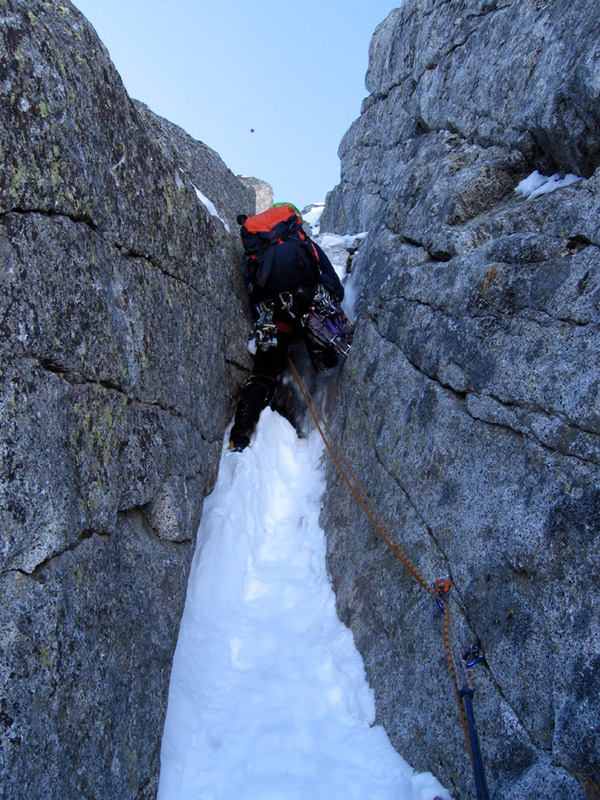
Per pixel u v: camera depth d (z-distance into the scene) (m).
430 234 3.57
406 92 5.65
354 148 6.86
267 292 4.45
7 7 2.02
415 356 3.36
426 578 2.81
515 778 2.12
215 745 2.77
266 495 4.19
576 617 2.06
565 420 2.30
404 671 2.81
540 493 2.32
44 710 1.85
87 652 2.10
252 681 3.07
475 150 3.72
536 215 2.82
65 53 2.30
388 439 3.43
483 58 3.87
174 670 2.95
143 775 2.36
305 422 4.85
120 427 2.51
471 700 2.30
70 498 2.08
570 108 2.80
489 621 2.40
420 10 5.50
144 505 2.81
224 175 5.64
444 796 2.41
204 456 3.64
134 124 2.84
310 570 3.75
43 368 2.05
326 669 3.12
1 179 1.91
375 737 2.80
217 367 3.96
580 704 1.95
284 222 4.52
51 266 2.11
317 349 4.54
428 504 2.94
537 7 3.43
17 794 1.70
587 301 2.37
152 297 2.94
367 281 4.42
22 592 1.83
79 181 2.29
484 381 2.75
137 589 2.54
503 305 2.77
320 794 2.58
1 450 1.80
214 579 3.44
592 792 1.88
